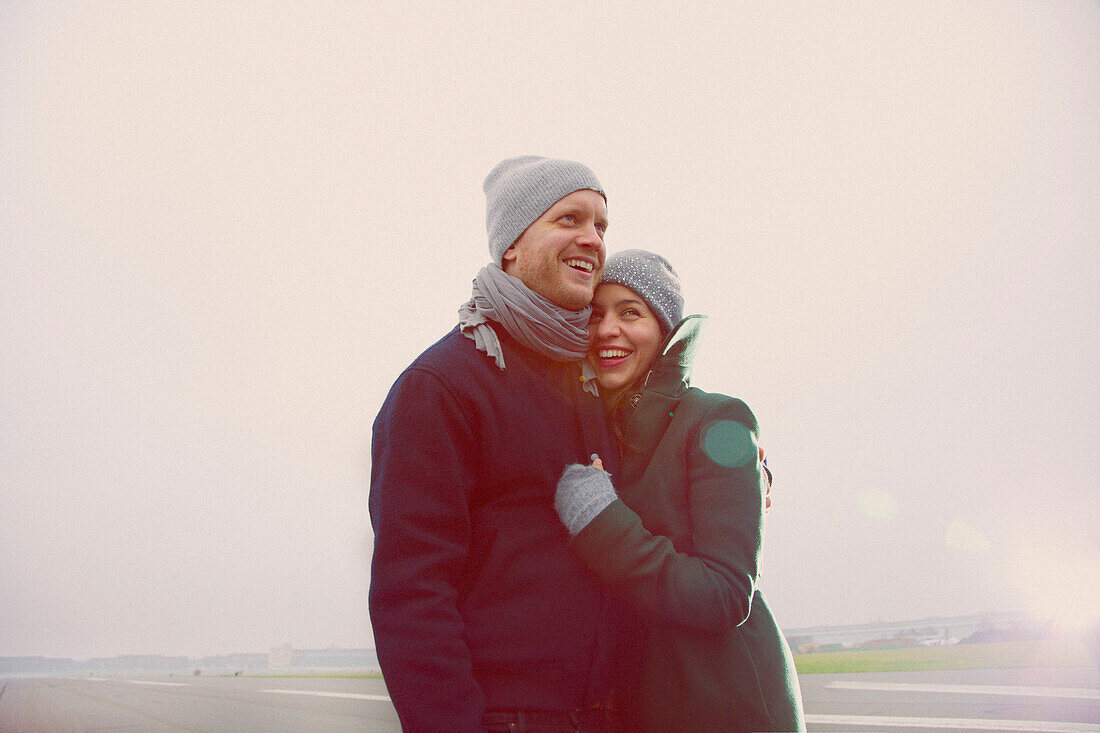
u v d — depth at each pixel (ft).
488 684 3.79
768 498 5.03
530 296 4.31
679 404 4.75
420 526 3.74
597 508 3.96
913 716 23.18
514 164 4.93
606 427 4.73
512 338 4.51
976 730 19.22
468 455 4.05
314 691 65.72
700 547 4.15
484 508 4.09
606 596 4.28
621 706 4.36
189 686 94.32
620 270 4.90
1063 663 37.65
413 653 3.45
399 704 3.41
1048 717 20.83
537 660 3.82
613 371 4.88
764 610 4.75
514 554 3.97
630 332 4.84
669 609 3.78
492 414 4.12
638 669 4.34
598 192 4.68
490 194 5.01
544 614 3.90
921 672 40.57
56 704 68.18
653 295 4.87
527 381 4.36
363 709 46.11
